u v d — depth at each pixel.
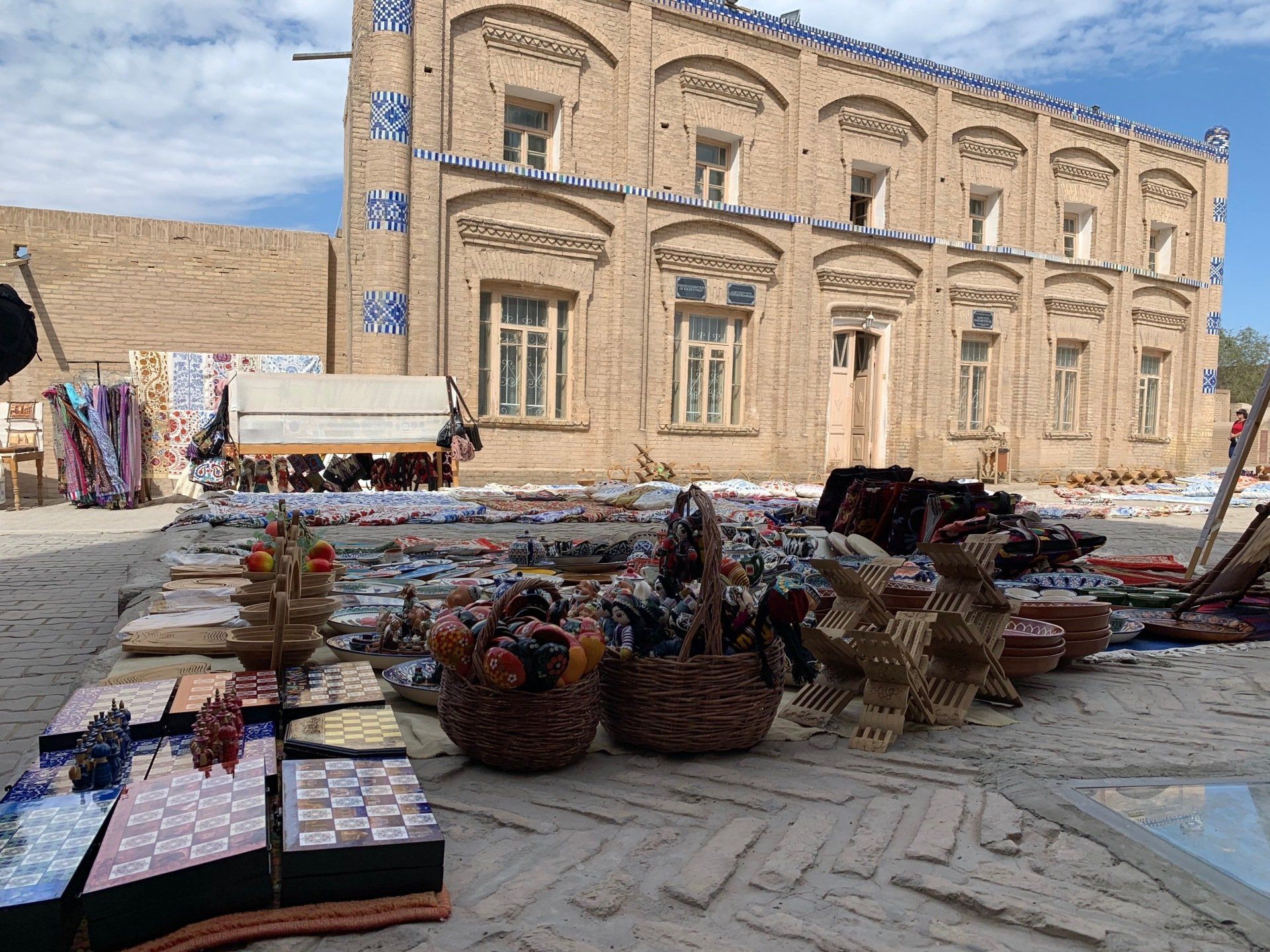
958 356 21.83
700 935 2.14
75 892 2.06
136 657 4.32
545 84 16.53
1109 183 23.92
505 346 16.81
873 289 20.45
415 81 15.19
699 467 18.56
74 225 15.13
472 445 13.40
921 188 20.97
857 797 3.03
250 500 11.60
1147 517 14.99
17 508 14.60
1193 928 2.16
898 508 7.68
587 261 17.23
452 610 3.69
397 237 15.09
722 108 18.41
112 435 14.84
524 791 3.07
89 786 2.56
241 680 3.54
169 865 2.09
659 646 3.48
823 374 20.03
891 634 3.87
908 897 2.36
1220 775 3.19
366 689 3.50
